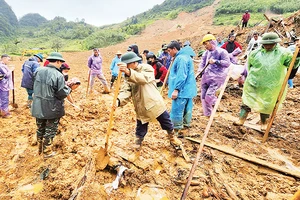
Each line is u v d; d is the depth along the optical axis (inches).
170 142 154.3
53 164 140.9
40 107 141.8
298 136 180.7
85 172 124.6
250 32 575.5
